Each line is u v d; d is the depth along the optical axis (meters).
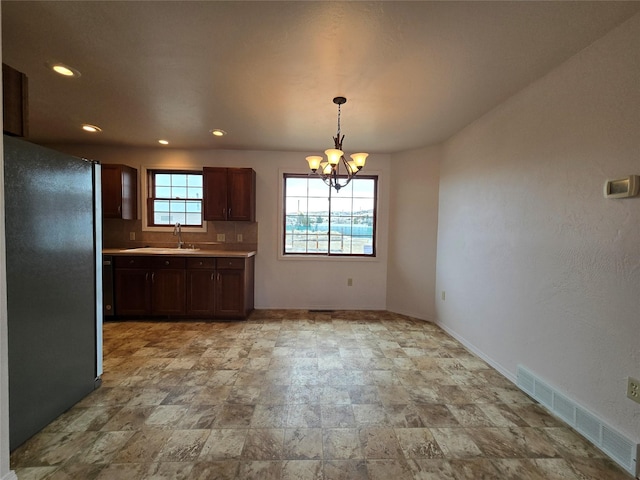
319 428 1.71
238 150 4.14
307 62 1.90
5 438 1.24
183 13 1.47
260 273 4.24
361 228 4.34
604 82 1.58
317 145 3.83
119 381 2.21
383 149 3.94
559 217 1.86
